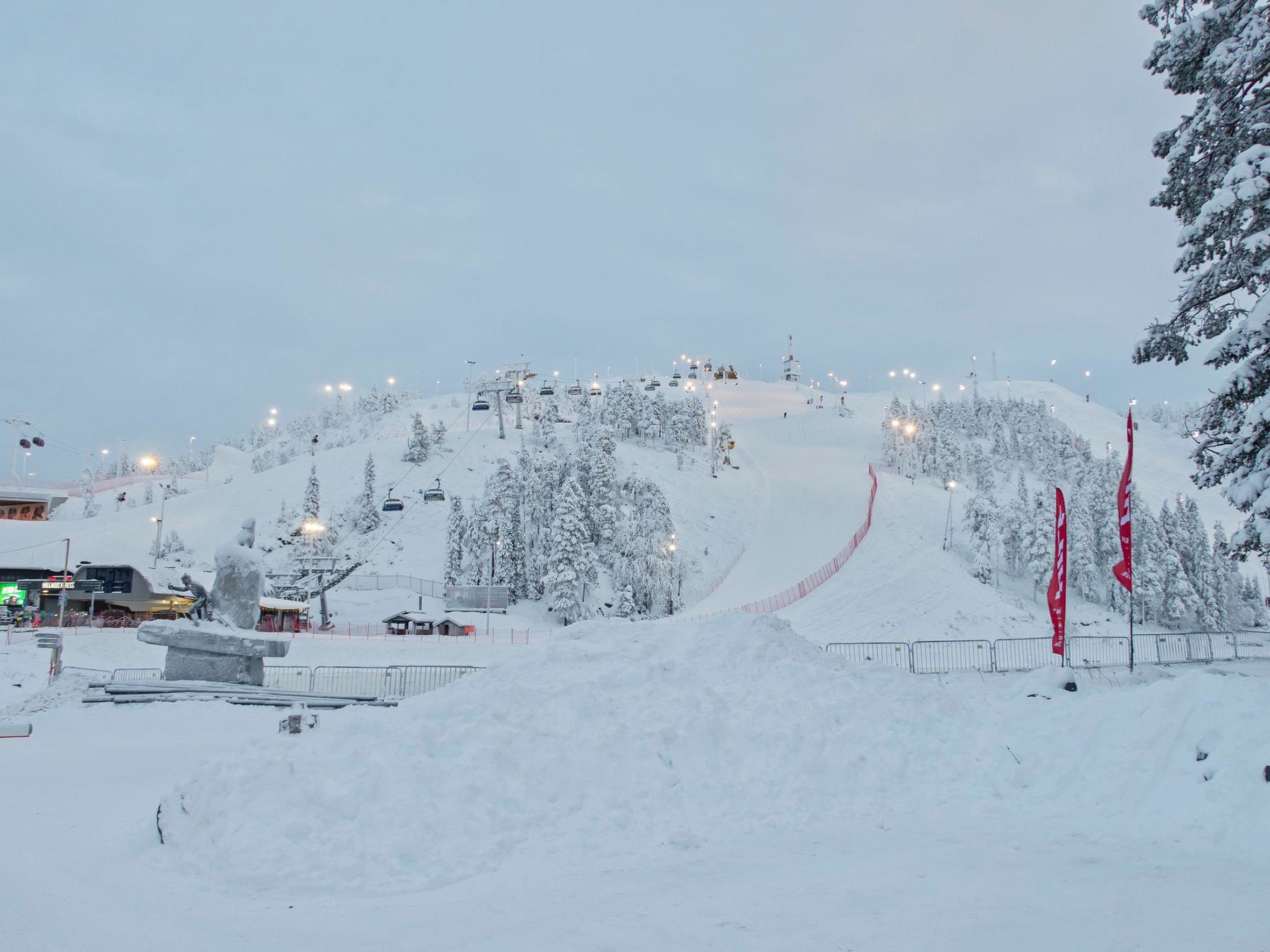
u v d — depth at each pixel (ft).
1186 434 59.11
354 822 28.96
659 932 20.53
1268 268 49.90
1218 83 54.08
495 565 227.61
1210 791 28.58
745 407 555.28
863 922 20.53
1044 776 34.22
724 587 217.15
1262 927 19.15
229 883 25.72
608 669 42.50
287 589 192.13
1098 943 18.54
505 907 23.32
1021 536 244.42
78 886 25.61
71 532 263.49
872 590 180.75
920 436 361.92
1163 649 94.84
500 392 377.91
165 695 66.95
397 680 87.61
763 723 38.50
